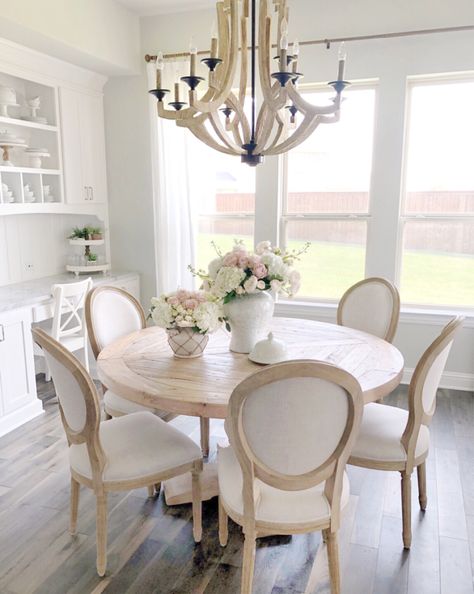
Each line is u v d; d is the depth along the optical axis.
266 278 2.27
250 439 1.58
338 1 3.69
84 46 3.54
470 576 1.97
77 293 3.56
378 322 2.90
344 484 1.83
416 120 3.85
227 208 4.41
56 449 2.96
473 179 3.80
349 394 1.54
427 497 2.47
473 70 3.53
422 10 3.54
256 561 2.04
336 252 4.18
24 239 4.02
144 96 4.29
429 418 2.07
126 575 1.97
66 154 3.98
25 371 3.32
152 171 4.30
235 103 2.24
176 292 2.28
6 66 3.36
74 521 2.19
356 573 1.98
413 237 3.99
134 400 1.92
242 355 2.33
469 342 3.83
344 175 4.07
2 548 2.12
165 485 2.49
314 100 4.06
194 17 4.05
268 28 2.10
